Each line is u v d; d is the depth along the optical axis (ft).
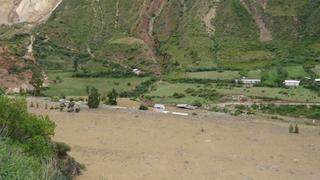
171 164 236.02
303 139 307.99
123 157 242.99
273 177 225.35
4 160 63.93
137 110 383.45
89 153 247.29
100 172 216.33
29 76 482.69
